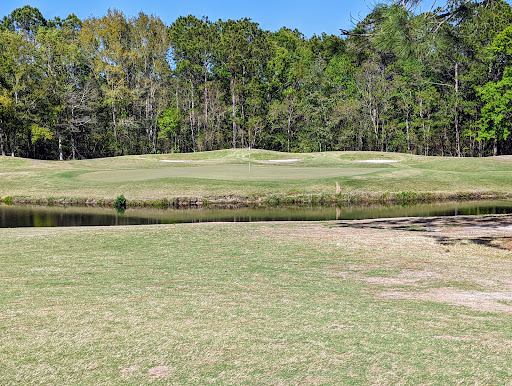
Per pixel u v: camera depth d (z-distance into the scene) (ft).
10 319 16.29
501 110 156.66
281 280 22.89
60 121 192.85
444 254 29.66
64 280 22.79
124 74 218.59
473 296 19.90
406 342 14.19
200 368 12.28
